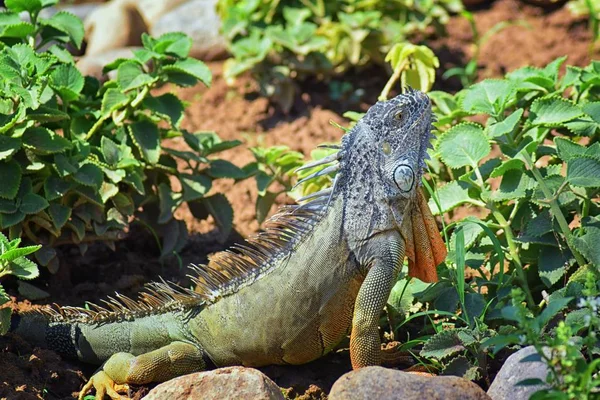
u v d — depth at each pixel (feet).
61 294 35.91
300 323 29.17
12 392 28.14
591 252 29.37
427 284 31.96
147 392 29.50
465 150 31.96
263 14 54.29
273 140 50.78
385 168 28.45
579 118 33.45
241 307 29.68
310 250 29.12
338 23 54.70
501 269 30.68
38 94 33.24
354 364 28.50
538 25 60.29
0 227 33.30
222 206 39.47
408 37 57.77
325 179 38.06
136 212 39.14
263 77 53.42
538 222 30.68
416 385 24.81
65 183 34.99
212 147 39.47
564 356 23.44
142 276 37.11
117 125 37.47
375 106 29.09
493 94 33.94
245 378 26.02
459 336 28.50
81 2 66.54
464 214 41.52
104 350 31.14
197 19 58.80
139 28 59.47
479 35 60.34
